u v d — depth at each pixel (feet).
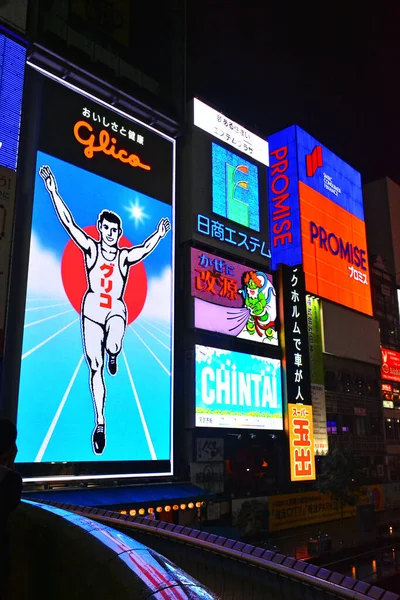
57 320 97.96
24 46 104.12
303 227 163.12
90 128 112.68
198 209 131.85
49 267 99.04
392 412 190.39
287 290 148.46
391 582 92.68
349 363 174.60
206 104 141.59
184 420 116.57
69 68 109.09
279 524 121.08
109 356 104.42
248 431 128.26
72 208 105.50
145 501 91.97
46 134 104.63
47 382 93.86
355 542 112.16
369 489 157.99
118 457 101.35
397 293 218.38
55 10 113.39
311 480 137.80
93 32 123.34
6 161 95.71
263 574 22.74
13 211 94.32
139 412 107.04
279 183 168.55
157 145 127.13
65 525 9.67
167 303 118.83
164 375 113.80
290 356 142.72
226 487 122.93
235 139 148.97
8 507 10.43
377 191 236.84
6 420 11.56
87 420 98.02
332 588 19.19
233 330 130.41
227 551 24.75
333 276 173.78
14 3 103.30
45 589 9.75
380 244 230.27
